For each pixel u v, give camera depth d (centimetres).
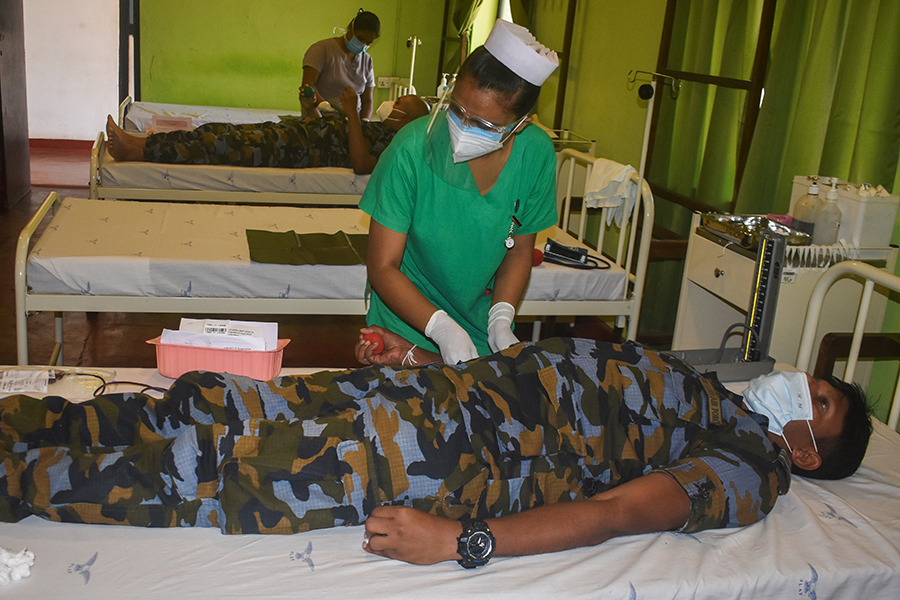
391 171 150
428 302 158
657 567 124
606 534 123
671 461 142
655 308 347
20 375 160
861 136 245
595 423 138
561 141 377
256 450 122
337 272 239
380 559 120
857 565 130
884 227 240
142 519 120
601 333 369
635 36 371
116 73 657
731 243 251
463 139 134
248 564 116
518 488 130
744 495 132
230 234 263
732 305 277
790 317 239
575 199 373
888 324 255
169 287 230
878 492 156
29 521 121
